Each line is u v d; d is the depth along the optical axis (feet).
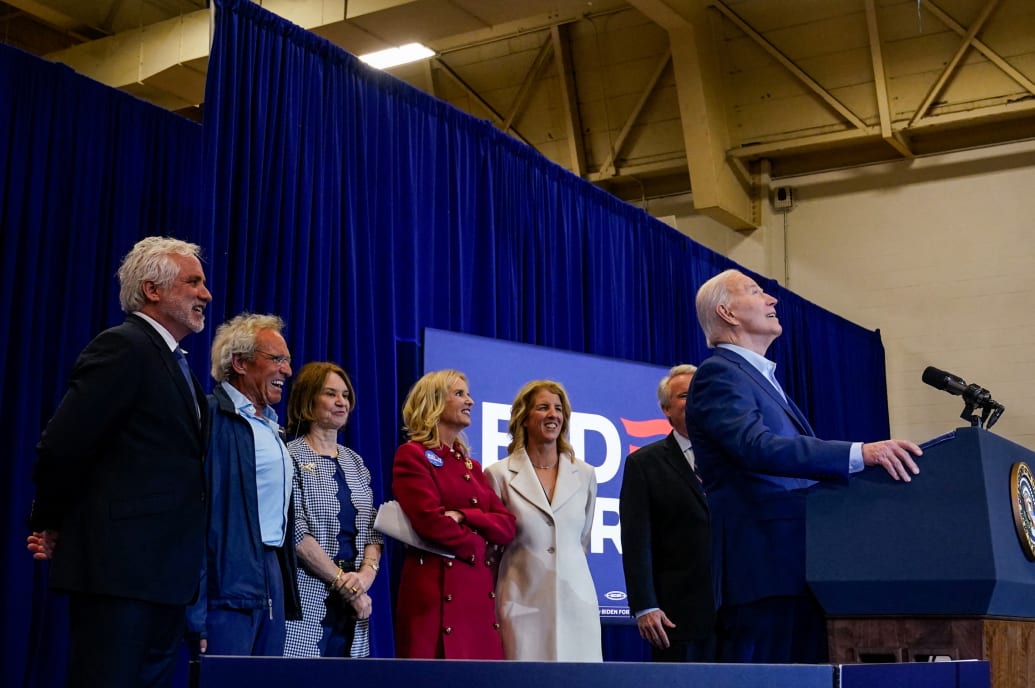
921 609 5.79
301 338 13.41
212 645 8.46
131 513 7.32
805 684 4.24
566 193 19.58
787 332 26.25
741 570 6.98
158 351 7.72
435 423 10.80
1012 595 5.74
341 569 9.96
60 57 24.26
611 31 28.17
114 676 7.10
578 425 17.24
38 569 12.37
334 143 14.40
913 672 4.66
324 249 13.96
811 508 6.16
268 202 13.47
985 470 5.76
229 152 12.85
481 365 15.93
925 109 27.37
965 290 28.25
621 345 20.47
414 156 15.93
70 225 13.87
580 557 11.27
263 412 9.61
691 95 27.68
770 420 7.22
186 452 7.66
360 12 21.57
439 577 10.21
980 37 26.32
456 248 16.44
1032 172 27.78
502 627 10.87
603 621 16.57
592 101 29.37
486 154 17.48
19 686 11.71
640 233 21.67
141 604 7.25
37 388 12.96
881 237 29.19
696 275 23.66
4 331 12.67
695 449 7.52
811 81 27.78
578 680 4.21
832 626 6.05
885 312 29.01
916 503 5.88
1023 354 27.48
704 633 10.43
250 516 8.83
